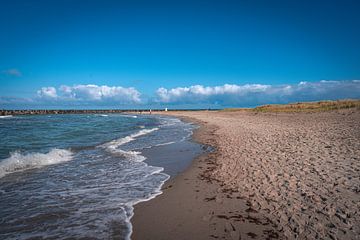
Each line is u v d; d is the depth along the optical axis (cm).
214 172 862
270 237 442
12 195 678
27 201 636
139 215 548
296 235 438
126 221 522
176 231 477
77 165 1019
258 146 1259
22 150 1394
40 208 592
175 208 580
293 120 2838
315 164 831
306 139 1350
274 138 1487
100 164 1038
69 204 616
